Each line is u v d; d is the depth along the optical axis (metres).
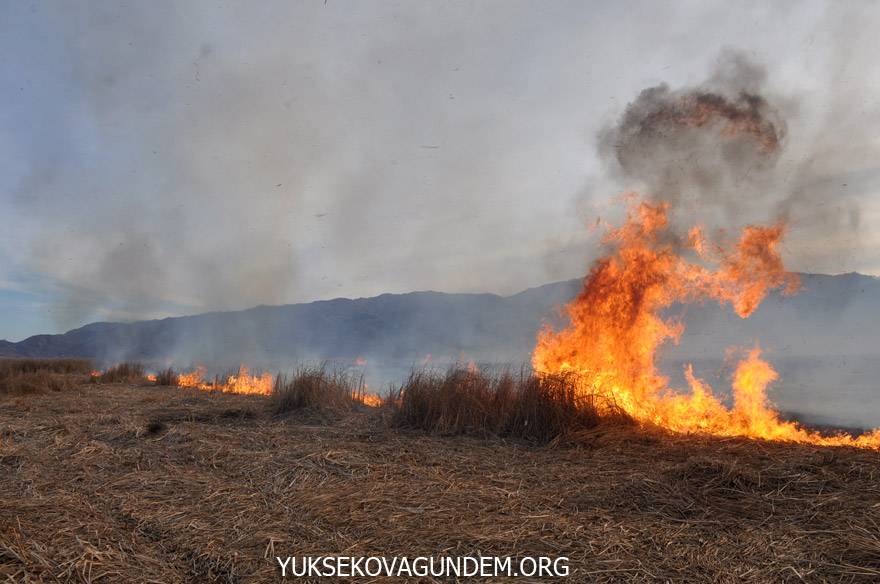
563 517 4.44
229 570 3.66
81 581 3.50
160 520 4.51
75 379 19.08
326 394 10.62
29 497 5.14
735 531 4.12
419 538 4.07
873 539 3.81
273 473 5.86
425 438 7.91
